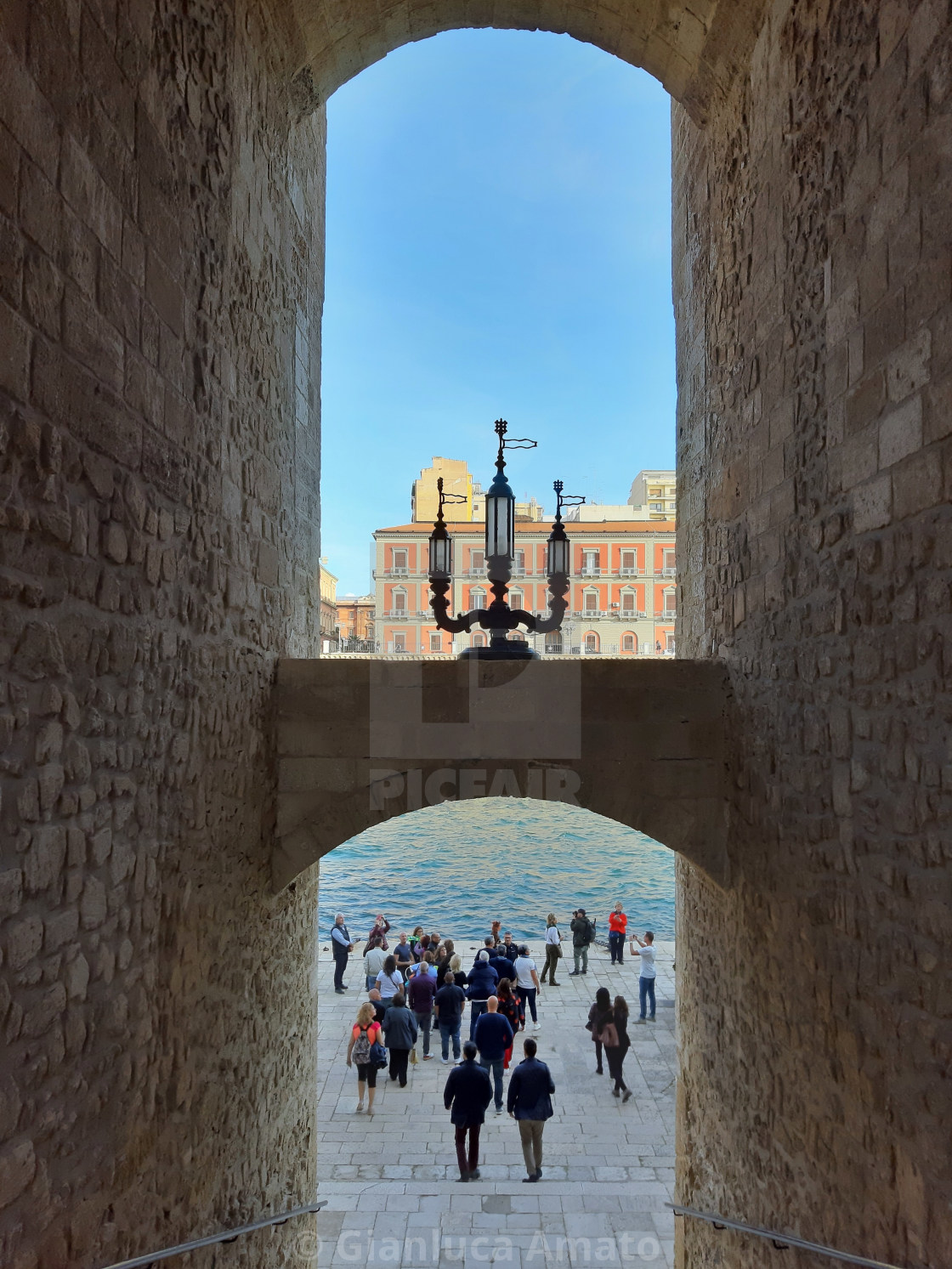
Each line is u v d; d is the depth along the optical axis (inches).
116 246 98.9
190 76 127.0
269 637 177.2
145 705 108.7
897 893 100.0
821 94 126.6
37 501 79.4
